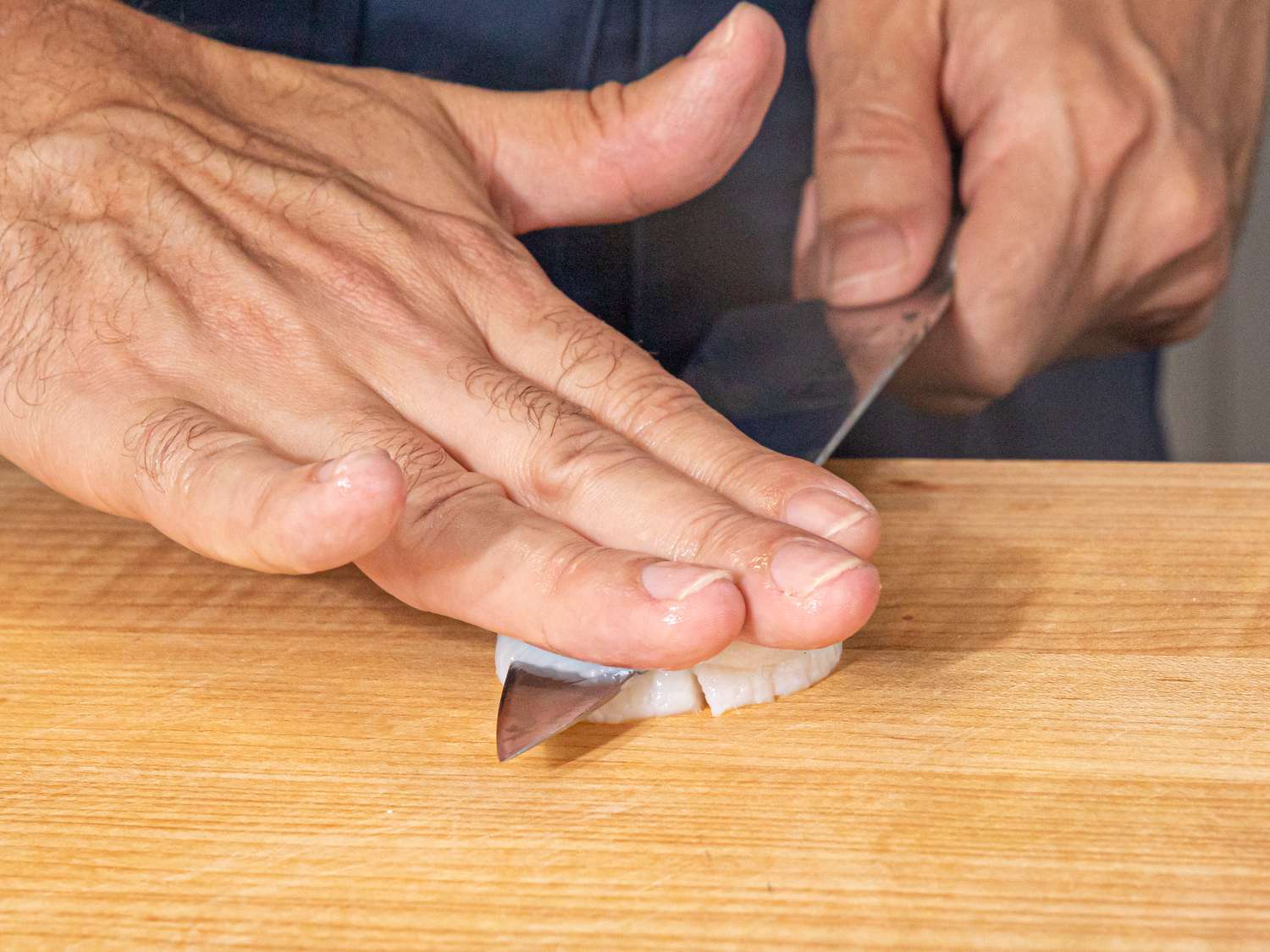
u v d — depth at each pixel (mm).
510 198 432
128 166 406
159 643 377
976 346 454
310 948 324
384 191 414
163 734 362
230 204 404
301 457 377
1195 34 478
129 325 388
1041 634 376
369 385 387
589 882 344
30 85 411
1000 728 361
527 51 458
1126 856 344
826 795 352
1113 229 472
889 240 444
